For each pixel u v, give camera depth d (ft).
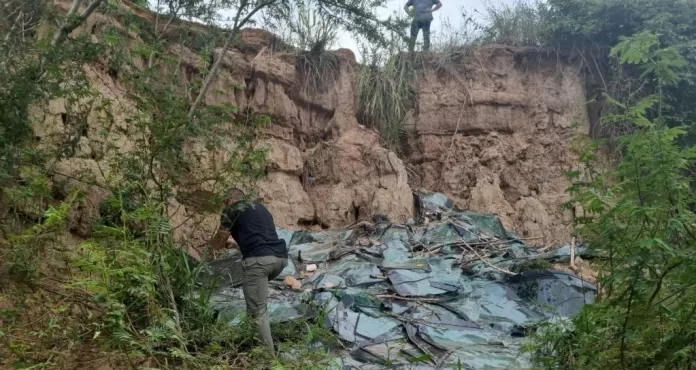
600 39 40.98
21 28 16.63
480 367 17.84
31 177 15.57
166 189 17.66
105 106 18.29
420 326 21.25
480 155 39.55
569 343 14.90
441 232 31.91
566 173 13.79
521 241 32.32
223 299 21.84
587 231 13.01
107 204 17.13
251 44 35.50
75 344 12.93
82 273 13.89
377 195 35.50
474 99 40.14
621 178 12.64
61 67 16.89
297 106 37.65
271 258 17.67
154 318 13.41
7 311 12.80
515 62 41.60
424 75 41.14
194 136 18.30
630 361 11.68
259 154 19.06
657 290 10.64
